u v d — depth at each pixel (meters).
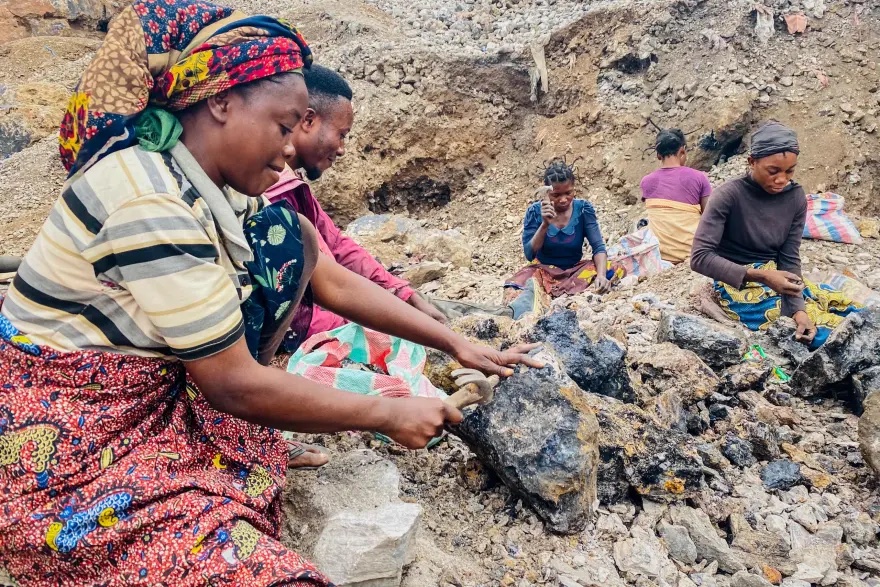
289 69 1.68
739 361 3.30
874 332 3.23
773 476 2.73
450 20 12.12
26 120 11.48
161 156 1.63
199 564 1.58
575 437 2.37
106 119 1.56
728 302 4.24
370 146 10.33
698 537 2.41
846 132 8.25
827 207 6.31
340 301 2.31
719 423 2.94
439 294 6.17
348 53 10.98
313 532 2.23
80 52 13.76
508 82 10.66
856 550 2.45
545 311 4.43
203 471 1.78
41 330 1.64
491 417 2.44
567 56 10.34
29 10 14.26
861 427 2.68
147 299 1.57
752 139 4.07
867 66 8.65
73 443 1.62
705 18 9.62
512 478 2.41
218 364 1.64
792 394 3.39
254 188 1.77
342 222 10.16
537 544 2.38
